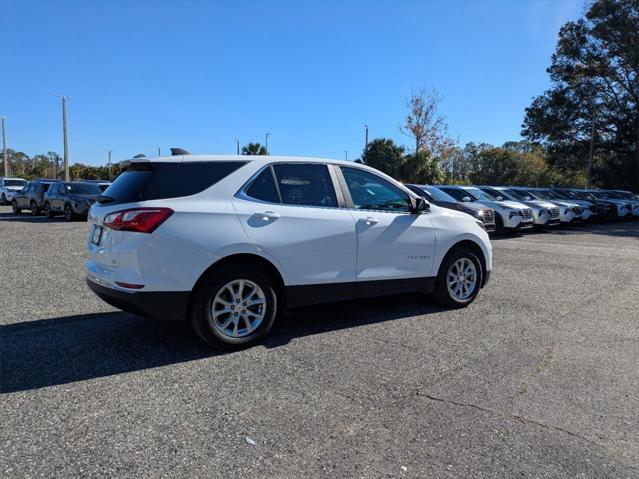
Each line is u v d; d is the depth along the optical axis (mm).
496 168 75062
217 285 4312
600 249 12383
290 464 2732
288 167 4883
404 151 40875
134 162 4531
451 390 3697
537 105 47188
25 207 23438
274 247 4570
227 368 4082
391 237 5375
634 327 5387
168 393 3590
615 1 39719
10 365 4090
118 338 4809
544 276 8398
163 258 4105
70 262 9164
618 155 45406
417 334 5043
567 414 3342
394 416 3287
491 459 2799
